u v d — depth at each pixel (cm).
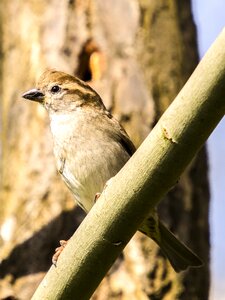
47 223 1097
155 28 1189
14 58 1219
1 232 1116
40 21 1196
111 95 1138
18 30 1221
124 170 706
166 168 685
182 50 1205
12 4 1239
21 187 1135
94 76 1158
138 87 1147
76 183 982
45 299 752
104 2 1186
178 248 991
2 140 1209
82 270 736
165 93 1158
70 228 1092
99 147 970
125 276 1064
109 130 980
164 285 1073
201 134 668
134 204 705
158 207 1116
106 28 1173
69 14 1181
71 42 1172
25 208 1120
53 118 1012
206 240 1164
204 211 1171
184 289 1087
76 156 974
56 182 1116
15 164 1159
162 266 1077
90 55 1168
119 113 1130
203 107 658
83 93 1012
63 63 1162
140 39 1173
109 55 1159
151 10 1198
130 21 1181
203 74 654
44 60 1174
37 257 1084
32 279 1073
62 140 987
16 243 1096
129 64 1156
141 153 693
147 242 1079
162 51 1180
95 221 723
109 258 730
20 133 1171
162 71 1168
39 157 1140
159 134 680
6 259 1087
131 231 719
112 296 1053
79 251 733
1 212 1145
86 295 747
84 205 993
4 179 1167
